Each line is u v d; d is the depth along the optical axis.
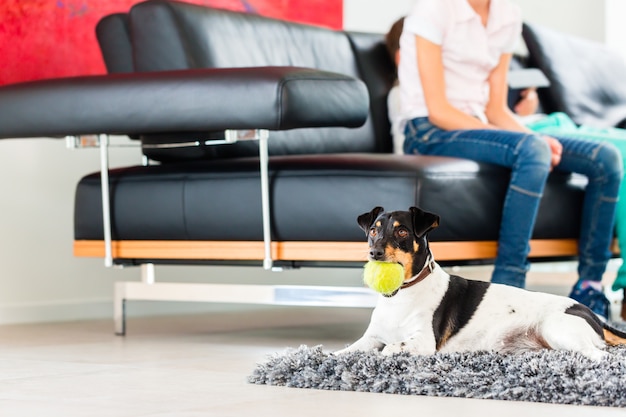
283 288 3.53
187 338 3.74
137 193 3.71
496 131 3.66
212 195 3.55
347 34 4.49
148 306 4.83
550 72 5.18
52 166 4.48
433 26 3.84
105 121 3.43
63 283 4.52
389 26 5.60
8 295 4.34
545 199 3.88
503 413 2.06
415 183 3.31
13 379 2.62
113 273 4.71
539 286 4.66
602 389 2.20
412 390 2.31
